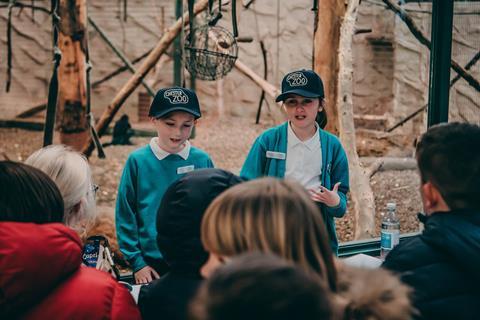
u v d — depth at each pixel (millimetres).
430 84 3385
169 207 1336
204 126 9023
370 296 961
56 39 4145
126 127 7488
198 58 4051
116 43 9914
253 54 9938
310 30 9633
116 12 9844
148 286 1408
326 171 2568
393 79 7602
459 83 3992
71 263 1256
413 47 7340
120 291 1363
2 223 1219
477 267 1260
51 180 1347
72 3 5223
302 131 2564
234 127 8992
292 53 9773
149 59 5609
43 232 1223
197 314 676
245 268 658
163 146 2367
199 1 5059
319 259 969
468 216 1333
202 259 1304
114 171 6105
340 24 4078
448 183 1345
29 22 9852
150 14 9828
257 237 945
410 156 6211
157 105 2312
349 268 1095
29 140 7953
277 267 659
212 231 976
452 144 1353
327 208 2525
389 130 6805
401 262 1346
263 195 976
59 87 5438
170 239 1320
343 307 945
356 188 4219
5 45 9883
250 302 626
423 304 1273
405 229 4477
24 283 1180
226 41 4078
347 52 4090
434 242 1317
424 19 6270
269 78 9930
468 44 3982
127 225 2318
